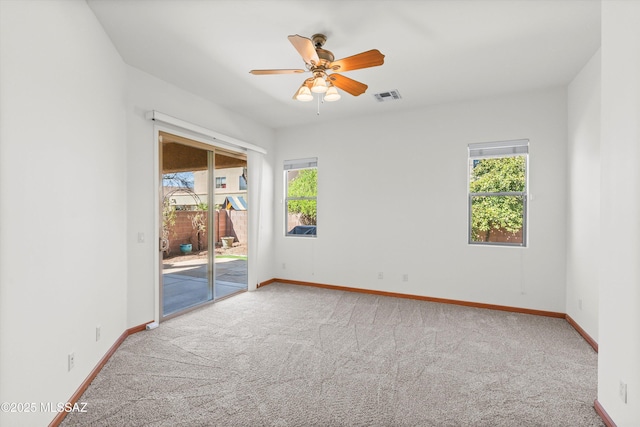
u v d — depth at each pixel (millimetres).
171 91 3840
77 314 2195
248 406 2104
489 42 2904
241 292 5082
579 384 2393
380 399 2189
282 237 5812
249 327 3566
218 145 4543
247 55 3164
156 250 3633
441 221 4582
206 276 4477
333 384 2381
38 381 1729
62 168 2008
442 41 2893
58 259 1948
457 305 4449
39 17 1774
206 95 4227
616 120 1829
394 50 3053
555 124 3951
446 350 2982
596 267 3049
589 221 3207
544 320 3834
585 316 3295
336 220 5328
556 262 3949
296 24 2641
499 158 4344
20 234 1598
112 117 2895
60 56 1994
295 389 2312
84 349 2303
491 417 1998
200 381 2414
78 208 2221
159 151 3703
